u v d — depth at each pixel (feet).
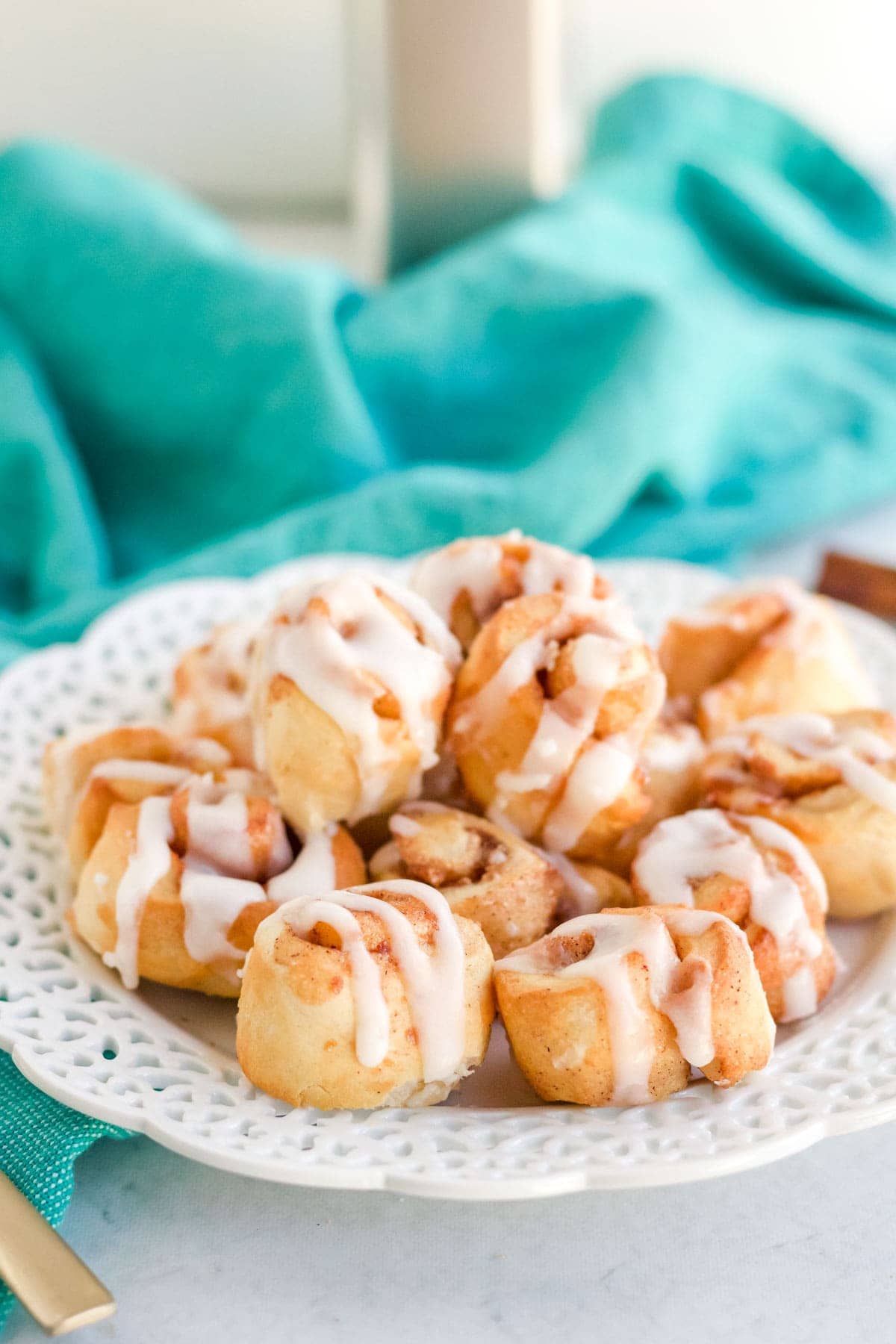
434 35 2.66
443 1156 1.67
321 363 2.48
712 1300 1.67
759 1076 1.73
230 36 3.30
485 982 1.75
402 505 2.36
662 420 2.44
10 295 2.53
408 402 2.55
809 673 2.00
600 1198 1.73
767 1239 1.70
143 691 2.13
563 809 1.88
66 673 2.12
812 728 1.93
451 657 1.91
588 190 2.81
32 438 2.43
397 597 1.91
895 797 1.87
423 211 2.79
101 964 1.84
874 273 2.85
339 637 1.86
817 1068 1.74
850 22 3.56
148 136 3.42
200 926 1.80
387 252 2.85
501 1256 1.69
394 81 2.68
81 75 3.33
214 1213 1.72
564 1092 1.72
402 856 1.85
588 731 1.86
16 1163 1.69
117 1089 1.71
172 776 1.92
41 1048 1.73
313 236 3.38
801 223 2.87
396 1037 1.71
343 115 3.40
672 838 1.86
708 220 2.89
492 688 1.87
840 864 1.86
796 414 2.59
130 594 2.31
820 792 1.90
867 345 2.71
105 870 1.83
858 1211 1.72
